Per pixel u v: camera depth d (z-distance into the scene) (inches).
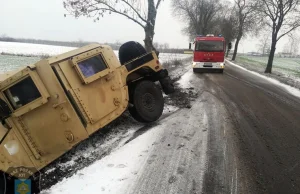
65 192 177.0
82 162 217.9
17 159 180.4
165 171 199.9
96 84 231.0
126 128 286.7
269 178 192.2
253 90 521.7
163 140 253.9
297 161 218.1
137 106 281.4
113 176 193.9
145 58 289.1
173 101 396.2
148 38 524.7
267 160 218.4
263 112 355.3
